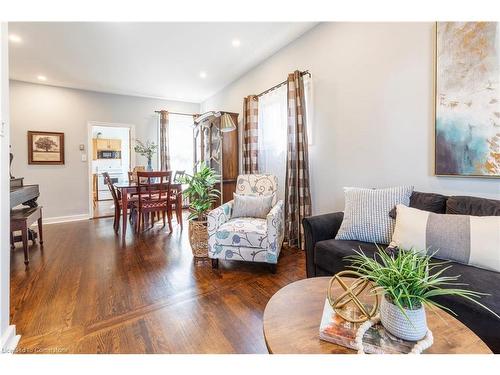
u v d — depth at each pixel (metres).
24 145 4.49
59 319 1.68
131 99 5.46
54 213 4.77
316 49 2.91
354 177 2.55
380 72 2.28
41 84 4.61
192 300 1.93
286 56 3.35
